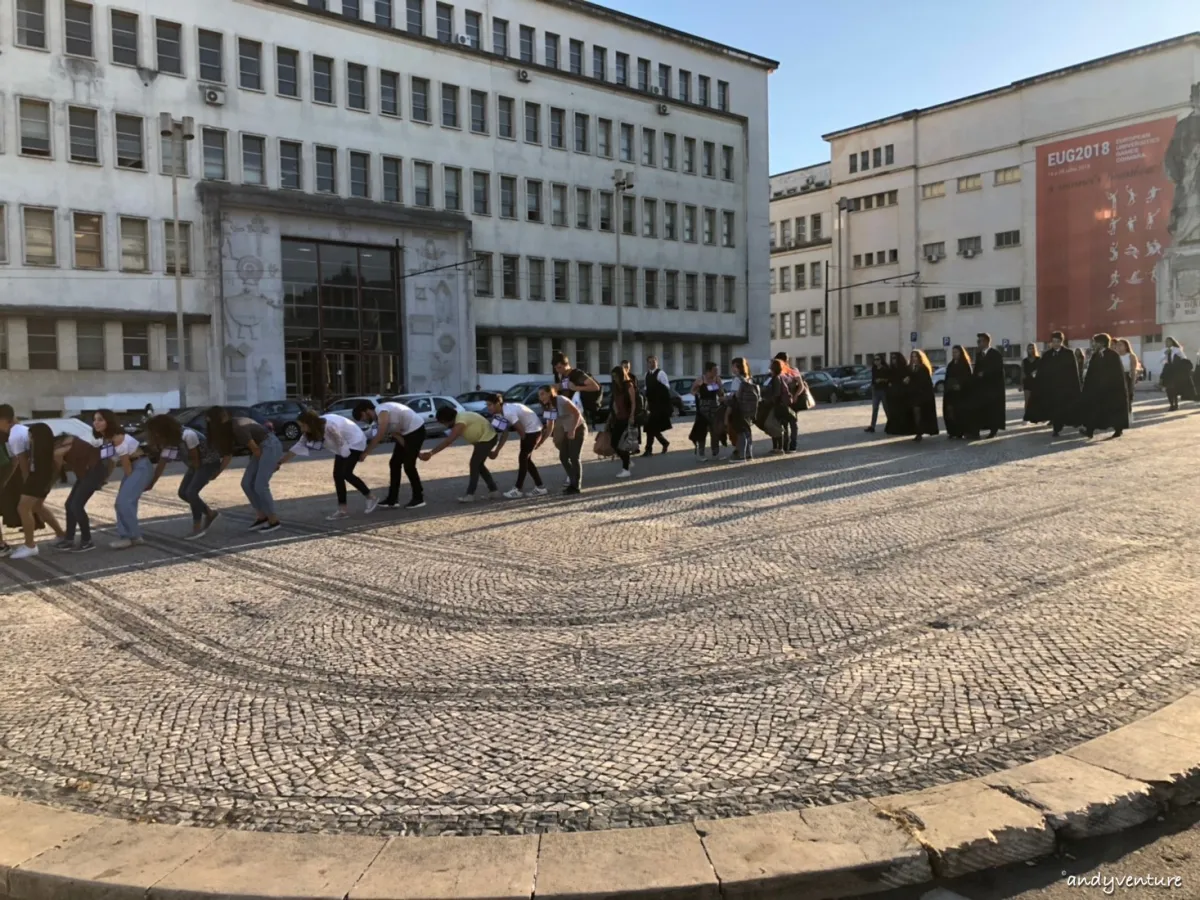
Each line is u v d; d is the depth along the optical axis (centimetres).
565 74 4812
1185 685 438
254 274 3725
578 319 4891
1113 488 1056
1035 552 739
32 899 303
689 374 5481
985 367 1684
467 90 4459
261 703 464
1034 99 5888
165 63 3603
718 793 346
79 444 949
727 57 5653
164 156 3578
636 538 863
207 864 303
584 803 343
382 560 818
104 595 723
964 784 342
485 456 1198
